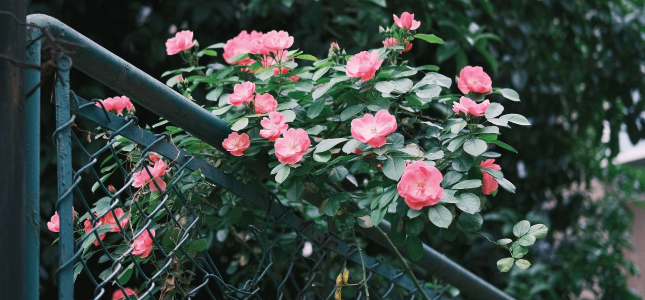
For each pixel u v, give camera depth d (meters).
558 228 3.83
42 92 2.09
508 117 1.05
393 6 2.31
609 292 3.37
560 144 3.37
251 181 1.16
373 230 1.35
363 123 1.00
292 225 1.22
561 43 3.18
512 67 2.78
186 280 1.04
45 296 2.24
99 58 0.86
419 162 0.97
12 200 0.66
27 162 0.72
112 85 0.91
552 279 3.06
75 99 0.82
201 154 1.20
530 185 3.45
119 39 2.45
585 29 3.03
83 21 2.36
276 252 1.75
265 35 1.22
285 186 1.12
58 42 0.70
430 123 1.15
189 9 2.33
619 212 4.18
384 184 1.09
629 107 3.21
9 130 0.66
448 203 1.00
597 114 3.48
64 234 0.75
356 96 1.19
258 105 1.13
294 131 1.02
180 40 1.35
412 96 1.16
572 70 3.22
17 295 0.66
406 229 1.02
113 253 1.02
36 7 2.08
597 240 3.88
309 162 1.08
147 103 0.96
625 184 4.36
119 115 1.04
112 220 1.05
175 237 1.04
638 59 3.12
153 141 0.95
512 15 2.81
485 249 2.80
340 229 1.66
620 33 3.07
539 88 2.90
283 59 1.26
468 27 2.21
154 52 2.28
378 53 1.18
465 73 1.18
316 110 1.14
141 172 1.00
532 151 3.28
